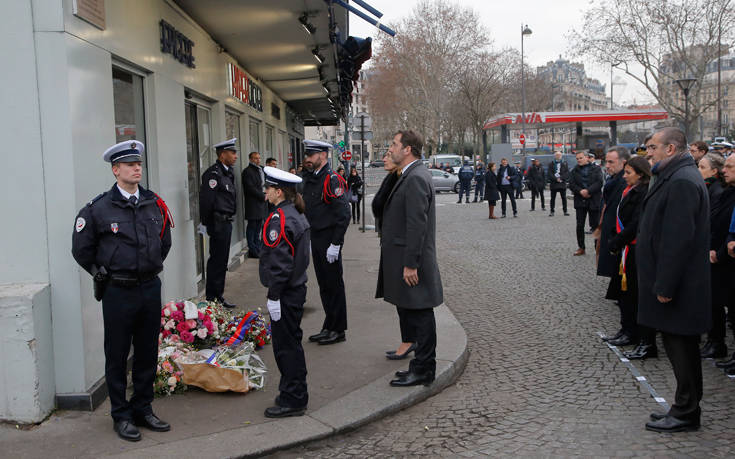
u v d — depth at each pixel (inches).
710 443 147.9
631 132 2263.8
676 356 155.7
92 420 161.5
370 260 420.2
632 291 225.9
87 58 173.8
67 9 161.2
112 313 146.9
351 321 260.7
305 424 160.2
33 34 158.9
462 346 220.5
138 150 148.9
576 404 177.2
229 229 276.1
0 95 159.6
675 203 152.4
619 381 194.9
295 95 674.8
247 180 423.8
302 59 451.5
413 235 174.2
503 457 145.0
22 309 154.5
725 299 211.5
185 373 180.4
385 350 220.7
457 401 183.8
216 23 326.6
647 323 160.6
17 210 162.6
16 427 156.7
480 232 603.2
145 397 156.3
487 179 721.0
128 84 224.5
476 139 2143.2
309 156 227.3
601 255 258.4
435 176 1320.1
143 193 152.9
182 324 203.3
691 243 151.1
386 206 185.5
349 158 1114.7
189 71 300.0
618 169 255.0
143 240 147.6
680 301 152.9
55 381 166.2
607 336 243.6
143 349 153.9
